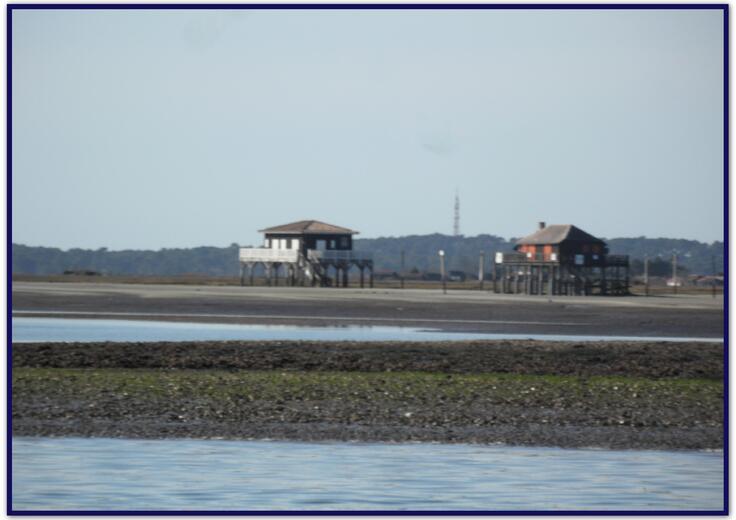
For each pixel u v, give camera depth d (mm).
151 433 111688
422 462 101562
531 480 95875
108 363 161125
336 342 194375
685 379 154000
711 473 99375
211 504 87312
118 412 120500
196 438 110062
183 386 134875
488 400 130500
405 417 120812
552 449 108312
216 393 130875
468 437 112750
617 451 108000
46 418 117438
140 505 87188
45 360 161875
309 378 142625
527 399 131750
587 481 95812
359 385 137625
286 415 120562
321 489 91875
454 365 165500
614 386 141375
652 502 89500
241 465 99312
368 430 114688
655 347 196625
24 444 106688
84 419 117250
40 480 93500
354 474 96625
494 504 88500
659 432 117062
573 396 134125
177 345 184250
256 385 136375
